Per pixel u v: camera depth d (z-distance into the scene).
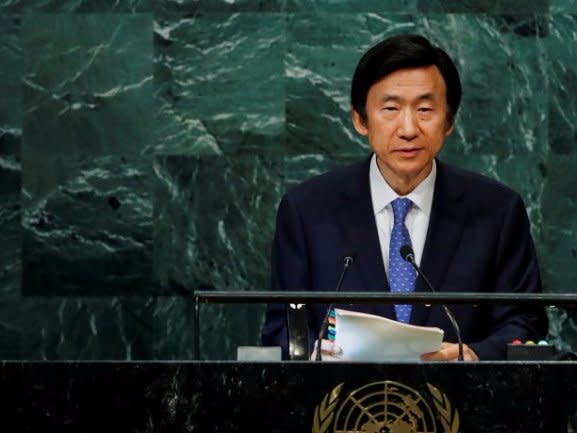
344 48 18.22
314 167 18.22
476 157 18.22
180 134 18.25
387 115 11.76
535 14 18.22
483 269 12.16
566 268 18.30
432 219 12.25
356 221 12.32
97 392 8.20
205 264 18.27
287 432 8.20
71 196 18.25
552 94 18.22
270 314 12.43
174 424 8.20
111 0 18.19
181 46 18.20
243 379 8.21
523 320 12.04
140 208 18.28
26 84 18.22
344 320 9.35
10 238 18.27
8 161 18.22
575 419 8.11
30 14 18.17
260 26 18.22
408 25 18.22
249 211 18.27
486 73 18.22
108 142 18.23
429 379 8.20
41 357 18.27
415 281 11.99
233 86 18.22
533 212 18.28
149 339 18.30
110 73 18.22
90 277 18.30
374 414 8.20
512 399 8.15
